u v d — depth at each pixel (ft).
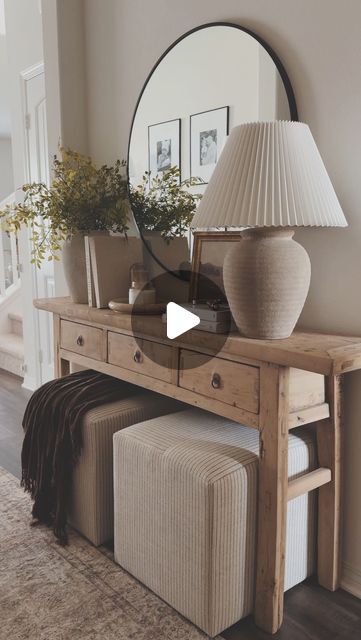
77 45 8.75
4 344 14.98
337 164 5.42
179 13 7.02
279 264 4.85
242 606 5.22
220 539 4.91
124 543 5.98
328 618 5.36
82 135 9.00
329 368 4.33
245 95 6.15
